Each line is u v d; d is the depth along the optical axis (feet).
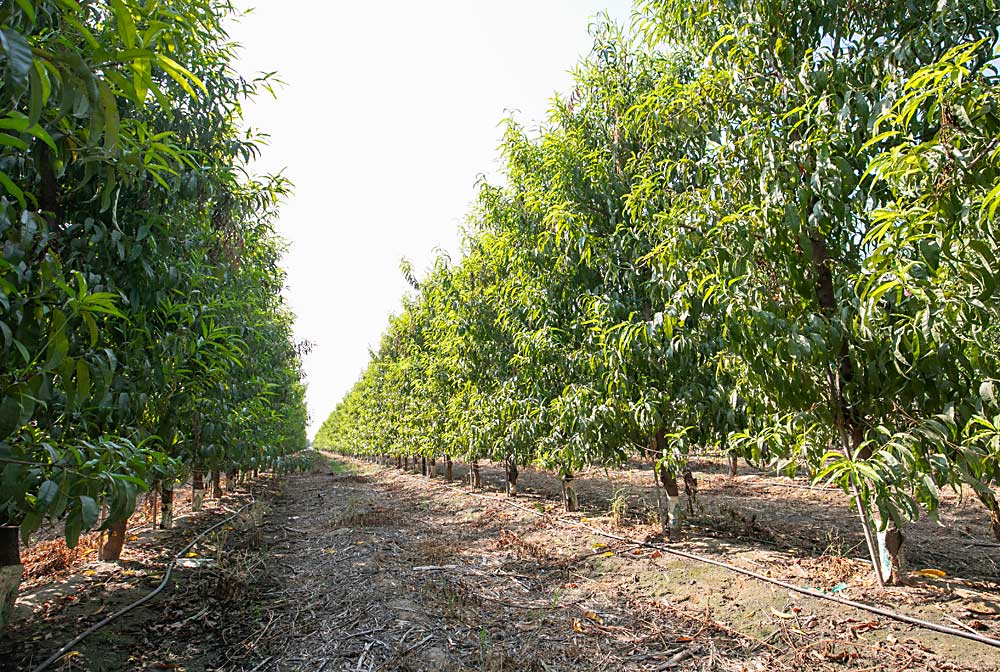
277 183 16.28
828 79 11.88
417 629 12.46
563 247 21.24
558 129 21.57
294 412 64.69
